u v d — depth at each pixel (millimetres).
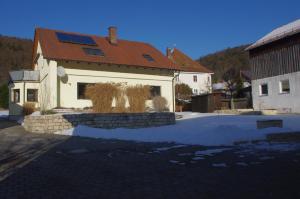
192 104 29297
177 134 11992
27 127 15680
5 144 10492
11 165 7121
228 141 10234
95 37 27734
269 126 12453
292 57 24344
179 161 7398
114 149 9312
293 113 22953
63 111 19656
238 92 37094
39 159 7809
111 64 23391
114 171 6457
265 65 26984
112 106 16844
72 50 23125
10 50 78375
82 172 6395
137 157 7984
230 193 4836
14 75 25281
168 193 4906
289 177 5703
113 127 15102
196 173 6172
